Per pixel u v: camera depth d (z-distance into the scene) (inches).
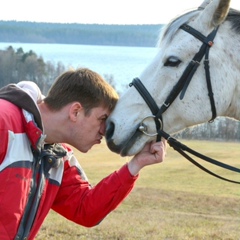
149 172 1421.0
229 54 144.8
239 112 151.7
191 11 148.0
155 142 139.8
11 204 103.6
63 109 113.8
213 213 741.9
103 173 1341.0
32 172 109.4
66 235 385.1
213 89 143.6
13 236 105.2
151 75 145.5
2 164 103.7
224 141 1658.5
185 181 1230.3
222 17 140.5
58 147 120.0
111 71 4033.0
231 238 416.2
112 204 126.3
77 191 129.5
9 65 2726.4
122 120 142.9
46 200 118.0
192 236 417.1
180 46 142.3
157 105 143.6
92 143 118.4
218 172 1370.6
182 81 142.3
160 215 636.1
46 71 2652.6
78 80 114.1
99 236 388.5
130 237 392.8
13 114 106.6
